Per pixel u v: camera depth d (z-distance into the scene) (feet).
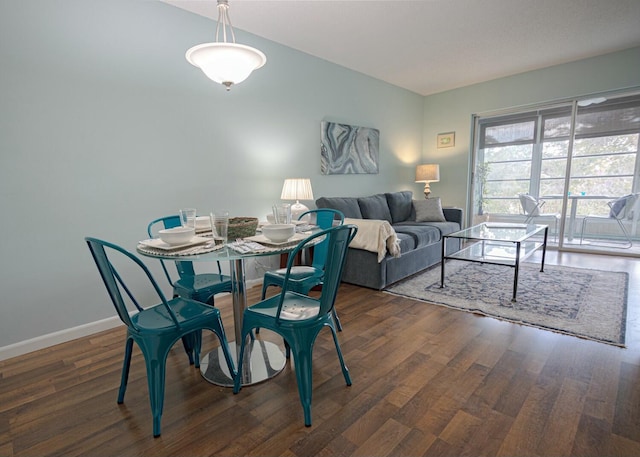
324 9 8.91
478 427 4.44
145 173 8.26
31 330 6.88
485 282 10.62
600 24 10.28
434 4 8.85
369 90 14.83
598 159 13.99
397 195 15.39
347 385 5.43
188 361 6.39
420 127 18.44
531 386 5.29
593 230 14.51
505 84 15.37
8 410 4.99
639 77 12.25
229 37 9.72
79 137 7.21
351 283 10.69
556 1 8.87
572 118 14.25
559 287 9.90
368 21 9.65
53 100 6.83
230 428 4.54
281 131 11.29
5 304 6.57
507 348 6.50
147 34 8.07
